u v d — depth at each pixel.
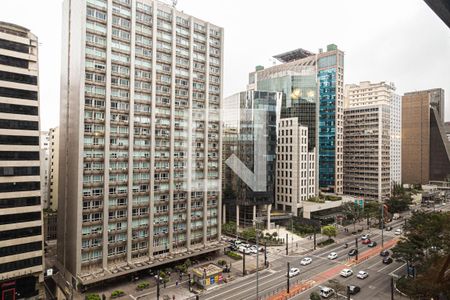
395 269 63.25
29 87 56.03
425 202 146.62
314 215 105.44
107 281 56.25
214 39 73.94
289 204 106.62
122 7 58.75
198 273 55.69
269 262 68.12
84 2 53.81
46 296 55.94
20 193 53.94
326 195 124.00
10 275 52.38
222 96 74.56
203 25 71.94
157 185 62.94
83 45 53.62
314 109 130.50
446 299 14.59
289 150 107.31
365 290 53.03
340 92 142.88
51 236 85.12
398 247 57.22
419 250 54.66
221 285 55.78
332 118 142.12
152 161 61.75
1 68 53.47
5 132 53.22
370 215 104.12
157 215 62.88
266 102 92.75
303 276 59.75
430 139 167.88
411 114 173.38
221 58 74.44
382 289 53.38
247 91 91.31
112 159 57.06
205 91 71.75
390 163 148.12
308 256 72.62
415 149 172.38
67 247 57.44
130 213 58.62
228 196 93.38
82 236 53.41
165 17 64.81
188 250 66.50
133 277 57.34
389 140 145.00
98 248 55.31
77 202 52.78
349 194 150.25
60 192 62.72
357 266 65.38
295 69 138.75
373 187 141.00
